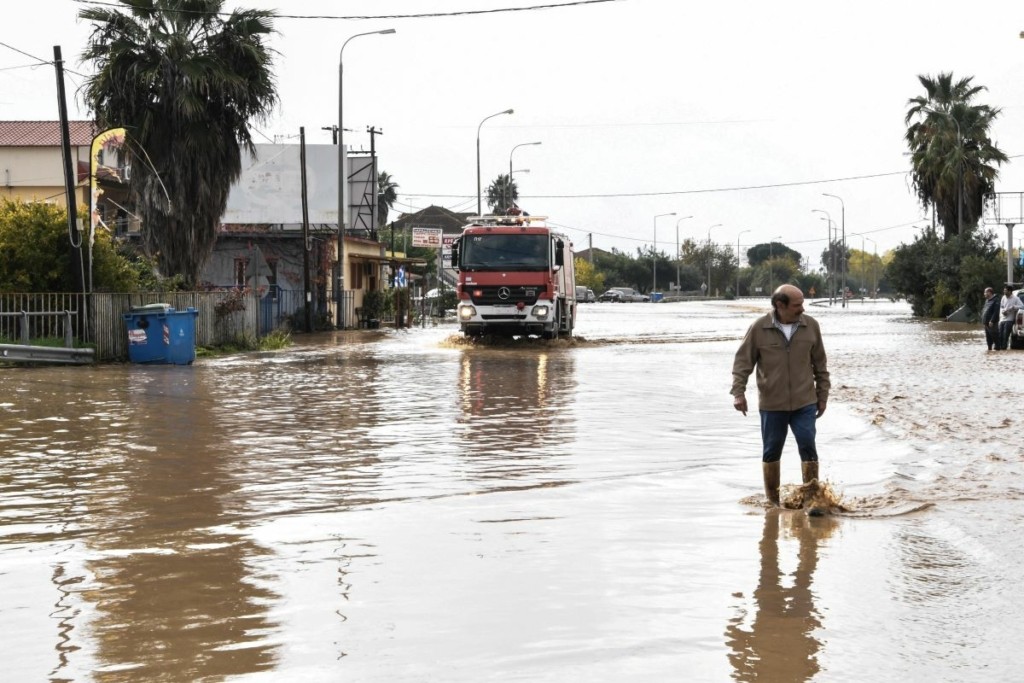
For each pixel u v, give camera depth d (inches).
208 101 1358.3
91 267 1075.3
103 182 1908.2
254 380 862.5
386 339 1593.3
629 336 1653.5
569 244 1525.6
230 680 196.2
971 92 2488.9
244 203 2261.3
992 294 1197.7
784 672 197.9
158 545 301.3
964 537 302.2
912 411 606.9
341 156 1943.9
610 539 305.7
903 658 205.3
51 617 235.1
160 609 240.5
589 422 582.9
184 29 1376.7
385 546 298.7
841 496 368.8
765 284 7544.3
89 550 295.7
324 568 275.0
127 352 1088.8
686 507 352.5
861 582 258.8
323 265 1994.3
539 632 222.1
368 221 2490.2
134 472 424.8
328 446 494.9
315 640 218.4
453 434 535.8
